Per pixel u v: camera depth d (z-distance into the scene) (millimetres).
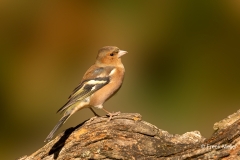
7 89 14398
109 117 9273
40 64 14734
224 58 14203
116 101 13859
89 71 10922
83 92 10461
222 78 13953
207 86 13883
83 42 14828
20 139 13875
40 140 13859
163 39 14508
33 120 14172
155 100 13797
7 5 14852
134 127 9086
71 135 9367
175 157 8703
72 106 10383
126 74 14172
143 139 9062
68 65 14742
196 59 14328
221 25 14445
